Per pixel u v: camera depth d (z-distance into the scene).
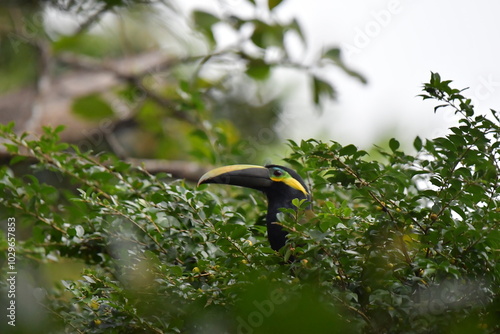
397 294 7.33
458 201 7.80
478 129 7.57
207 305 7.51
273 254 7.87
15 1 12.02
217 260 8.01
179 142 14.52
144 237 8.60
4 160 12.30
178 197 8.48
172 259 8.36
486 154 7.68
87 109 13.05
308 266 7.49
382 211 7.89
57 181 12.07
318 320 5.71
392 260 7.68
